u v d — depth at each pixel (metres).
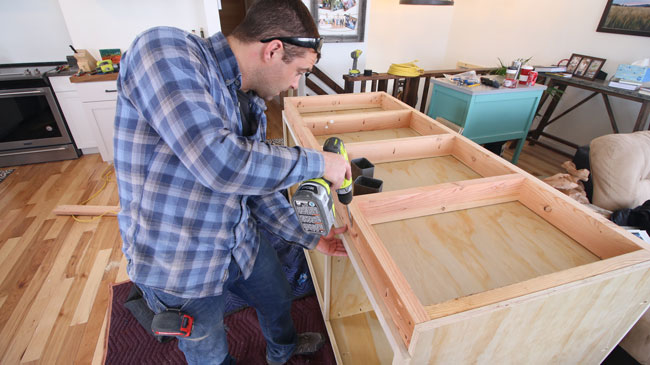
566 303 0.71
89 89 2.84
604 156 1.82
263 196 1.07
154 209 0.75
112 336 1.53
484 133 2.87
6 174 2.95
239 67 0.75
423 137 1.42
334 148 0.85
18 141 3.00
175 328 0.84
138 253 0.78
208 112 0.59
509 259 0.89
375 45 5.41
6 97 2.80
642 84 2.80
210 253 0.85
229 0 6.04
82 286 1.80
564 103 3.75
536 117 4.07
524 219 1.05
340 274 1.31
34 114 2.96
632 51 3.11
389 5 5.14
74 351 1.47
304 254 1.99
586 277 0.69
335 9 4.01
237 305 1.70
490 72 3.52
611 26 3.22
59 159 3.20
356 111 2.01
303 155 0.70
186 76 0.60
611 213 1.71
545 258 0.89
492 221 1.04
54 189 2.74
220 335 1.02
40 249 2.06
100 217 2.37
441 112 3.04
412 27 5.37
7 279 1.84
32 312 1.64
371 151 1.37
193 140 0.57
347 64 4.41
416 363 0.66
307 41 0.70
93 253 2.04
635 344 1.27
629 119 3.21
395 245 0.93
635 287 0.77
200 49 0.69
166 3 3.18
